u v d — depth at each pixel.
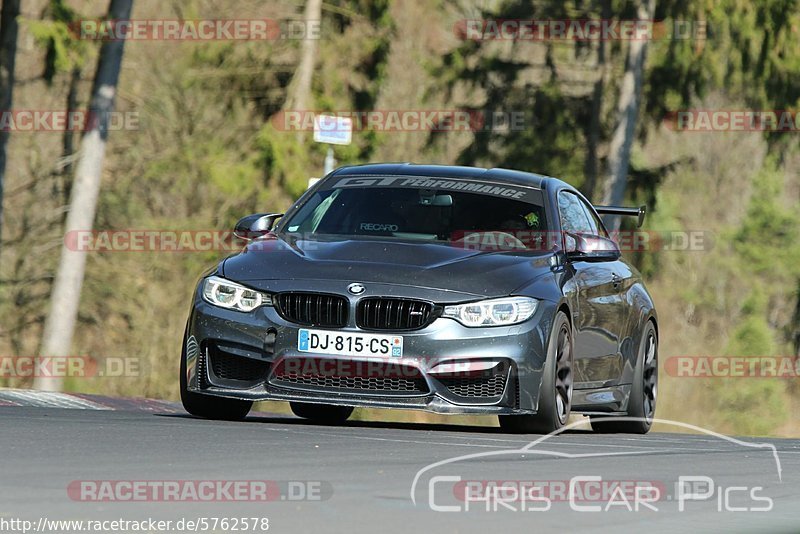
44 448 16.91
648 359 33.28
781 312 157.88
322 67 95.00
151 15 98.62
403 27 116.69
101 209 92.62
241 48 93.31
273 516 11.44
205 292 25.83
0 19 74.12
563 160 100.31
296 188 88.38
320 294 24.73
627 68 93.56
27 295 91.94
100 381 89.88
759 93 94.94
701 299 150.88
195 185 94.94
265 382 24.89
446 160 112.62
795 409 143.88
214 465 15.71
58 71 69.38
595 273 29.33
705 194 156.25
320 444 19.52
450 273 25.20
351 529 10.80
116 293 90.88
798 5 93.81
